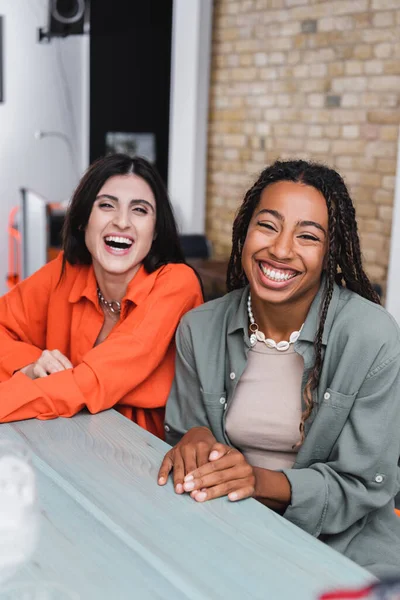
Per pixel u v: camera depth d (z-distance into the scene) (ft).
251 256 4.79
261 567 3.23
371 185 14.94
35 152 20.01
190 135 18.11
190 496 3.94
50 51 19.69
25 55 19.42
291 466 4.97
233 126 17.70
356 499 4.49
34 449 4.52
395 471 4.66
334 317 4.79
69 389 5.17
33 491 3.86
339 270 5.03
